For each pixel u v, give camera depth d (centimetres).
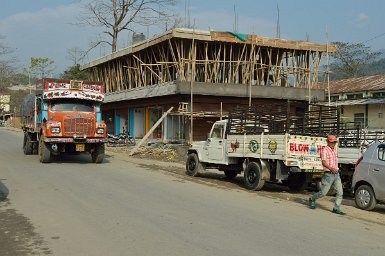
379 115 3381
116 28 4253
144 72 3294
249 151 1462
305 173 1446
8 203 1045
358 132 1512
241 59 2891
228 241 757
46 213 944
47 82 1906
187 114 2581
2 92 6131
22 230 805
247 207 1095
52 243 724
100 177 1528
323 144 1391
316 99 2838
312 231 861
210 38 2714
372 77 3878
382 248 755
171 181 1524
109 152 2681
